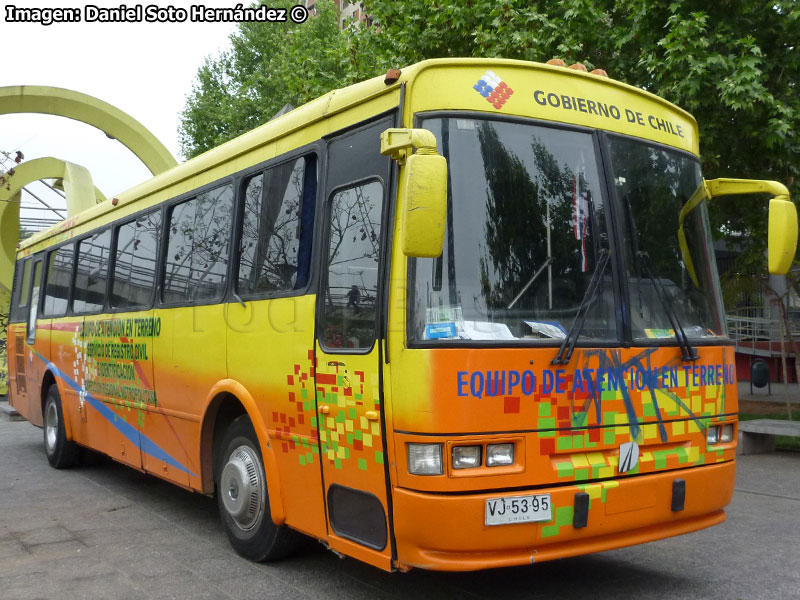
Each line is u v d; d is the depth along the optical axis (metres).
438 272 4.05
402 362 4.02
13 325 12.65
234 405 6.15
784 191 4.98
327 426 4.66
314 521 4.83
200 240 6.54
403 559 4.04
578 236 4.43
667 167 4.98
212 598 4.87
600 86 4.80
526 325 4.15
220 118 28.86
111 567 5.58
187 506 7.75
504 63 4.49
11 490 8.62
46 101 18.78
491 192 4.25
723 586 5.00
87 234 9.41
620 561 5.61
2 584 5.20
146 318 7.37
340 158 4.85
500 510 3.91
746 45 9.56
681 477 4.50
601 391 4.28
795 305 19.70
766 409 14.80
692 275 4.92
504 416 3.98
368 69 14.03
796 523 6.72
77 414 9.38
